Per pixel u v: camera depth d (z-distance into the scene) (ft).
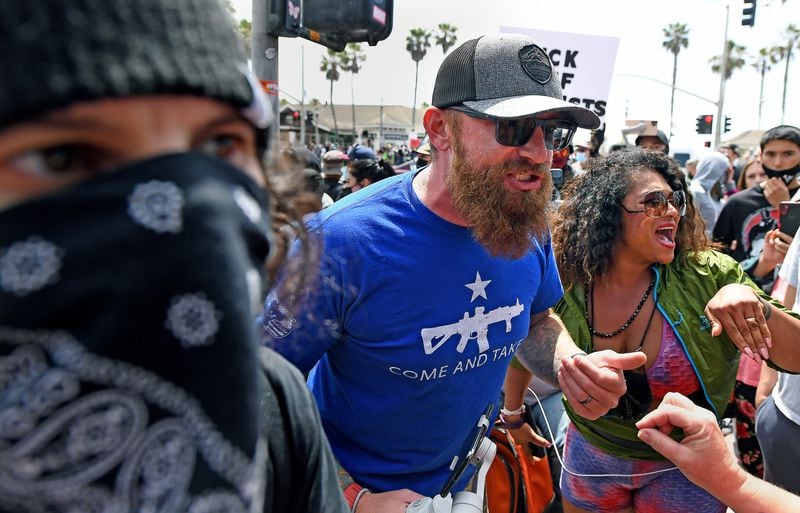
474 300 5.18
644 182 6.40
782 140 13.26
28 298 1.60
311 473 2.95
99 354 1.63
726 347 6.49
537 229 5.11
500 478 6.97
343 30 12.08
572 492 7.61
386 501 5.08
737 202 14.19
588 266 6.77
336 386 5.43
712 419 4.48
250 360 1.81
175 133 1.82
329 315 4.83
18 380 1.60
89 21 1.57
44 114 1.56
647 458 6.73
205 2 1.86
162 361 1.69
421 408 5.23
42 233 1.62
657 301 6.59
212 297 1.72
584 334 6.96
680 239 6.76
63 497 1.63
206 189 1.76
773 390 7.35
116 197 1.65
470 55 4.98
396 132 208.54
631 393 6.63
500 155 4.82
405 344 5.00
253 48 12.64
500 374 5.70
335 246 4.86
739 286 5.96
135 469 1.69
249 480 1.84
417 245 4.98
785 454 6.96
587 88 15.79
